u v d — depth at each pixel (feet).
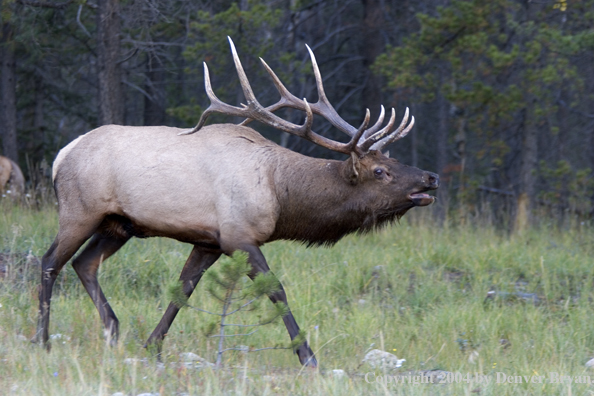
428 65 120.57
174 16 112.16
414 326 58.23
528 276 75.00
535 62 106.22
